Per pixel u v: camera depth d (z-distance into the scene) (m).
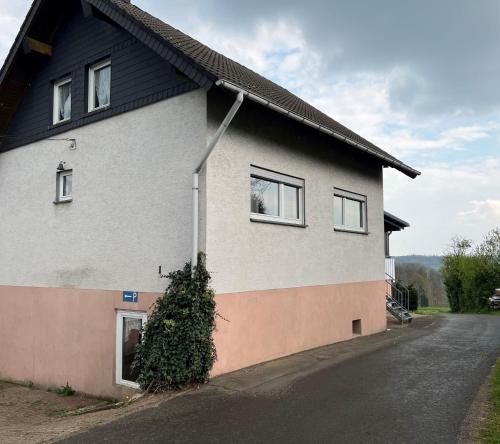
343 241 12.10
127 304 9.09
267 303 9.30
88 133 10.30
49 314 10.81
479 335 13.00
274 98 8.84
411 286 25.36
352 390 7.27
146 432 5.76
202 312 7.66
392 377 8.03
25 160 11.95
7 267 12.09
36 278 11.23
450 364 9.02
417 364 9.04
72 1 10.91
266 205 9.59
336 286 11.66
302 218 10.58
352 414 6.18
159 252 8.62
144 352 7.82
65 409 8.95
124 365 9.20
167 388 7.46
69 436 5.79
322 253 11.17
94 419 6.60
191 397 7.03
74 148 10.59
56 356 10.55
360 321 12.74
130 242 9.16
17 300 11.69
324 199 11.35
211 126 8.20
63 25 11.33
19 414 8.80
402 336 12.73
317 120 10.05
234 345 8.47
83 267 10.09
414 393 7.07
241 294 8.66
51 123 11.47
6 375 11.73
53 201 11.01
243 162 8.85
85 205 10.18
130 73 9.54
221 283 8.23
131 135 9.36
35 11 10.87
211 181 8.13
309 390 7.29
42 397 10.00
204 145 8.09
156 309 8.05
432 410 6.27
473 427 5.61
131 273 9.09
